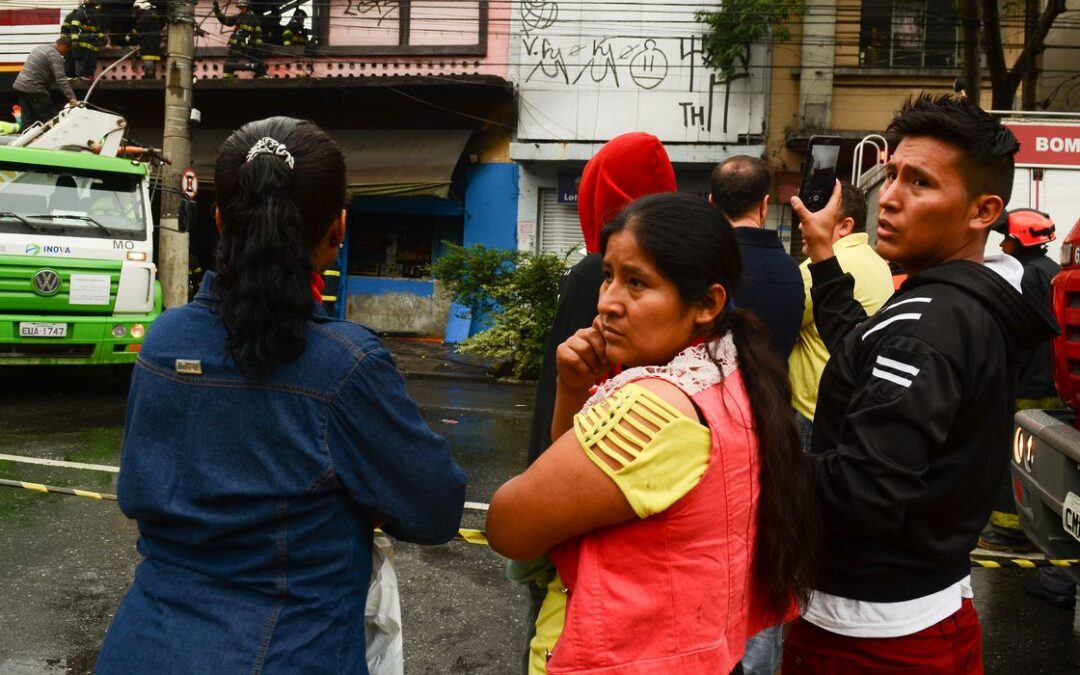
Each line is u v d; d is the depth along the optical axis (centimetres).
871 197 663
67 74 1620
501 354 1140
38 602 392
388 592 175
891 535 165
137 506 149
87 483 580
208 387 146
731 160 285
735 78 1471
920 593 170
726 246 148
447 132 1579
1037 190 733
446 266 1216
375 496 149
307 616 145
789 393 153
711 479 137
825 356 318
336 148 158
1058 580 420
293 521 145
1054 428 330
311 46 1598
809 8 1453
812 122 1459
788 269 267
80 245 873
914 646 170
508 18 1540
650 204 149
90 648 351
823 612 176
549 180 1577
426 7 1566
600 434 137
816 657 181
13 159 866
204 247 1662
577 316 208
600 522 137
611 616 138
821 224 230
